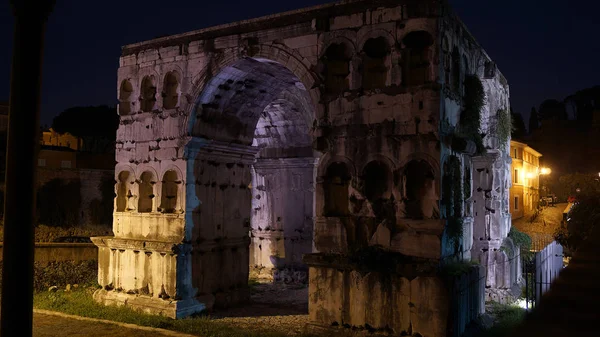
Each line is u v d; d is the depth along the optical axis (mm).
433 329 16703
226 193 24047
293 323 20781
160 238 22484
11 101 10266
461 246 19328
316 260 18750
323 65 19516
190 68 22453
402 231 17859
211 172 23250
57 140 66250
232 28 21672
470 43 21438
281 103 30391
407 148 17859
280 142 33438
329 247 19000
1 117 49000
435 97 17406
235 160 24672
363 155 18609
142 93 23891
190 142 21906
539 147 92688
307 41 19906
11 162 10172
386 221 18078
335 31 19375
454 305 16938
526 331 4680
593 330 4617
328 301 18656
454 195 18969
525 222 58250
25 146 10188
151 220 22875
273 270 32656
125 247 22984
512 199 58031
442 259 17312
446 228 17656
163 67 23250
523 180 61594
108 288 23750
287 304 24750
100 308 22422
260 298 26219
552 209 65188
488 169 25047
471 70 21516
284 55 20312
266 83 23672
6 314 10039
